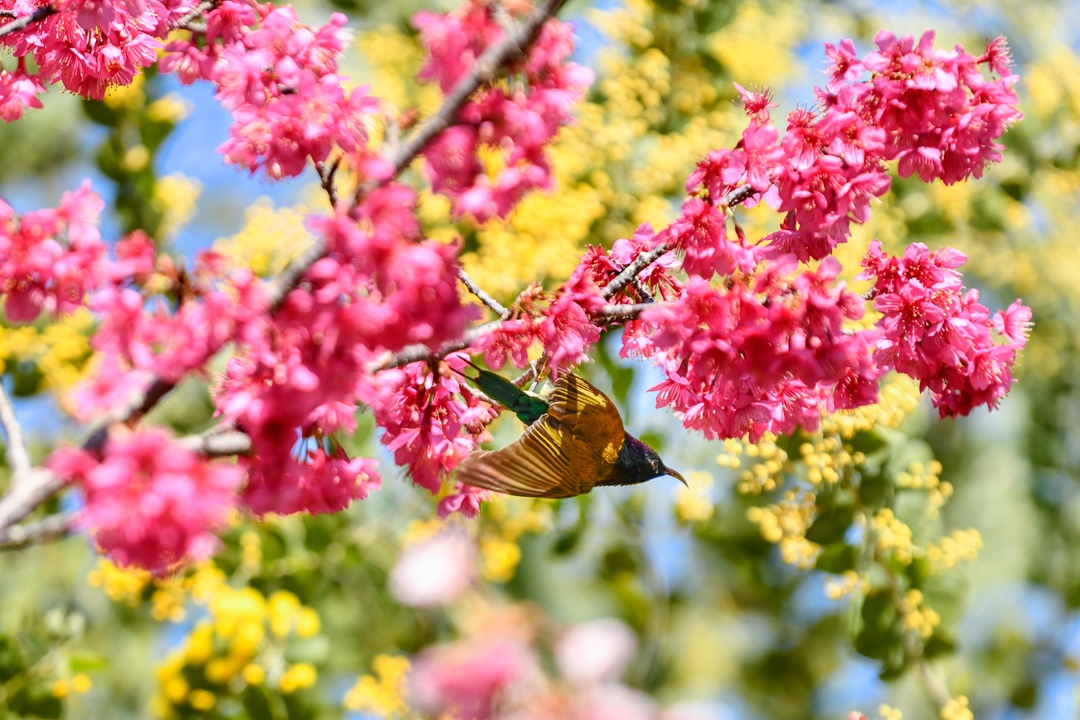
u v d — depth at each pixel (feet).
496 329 18.17
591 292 18.53
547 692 8.45
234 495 13.92
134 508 12.21
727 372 17.37
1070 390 48.34
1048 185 42.60
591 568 40.47
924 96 19.03
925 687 30.60
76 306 16.88
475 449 19.22
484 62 14.74
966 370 20.36
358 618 34.32
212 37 21.20
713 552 47.83
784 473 32.01
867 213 18.65
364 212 14.10
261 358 14.62
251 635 31.09
